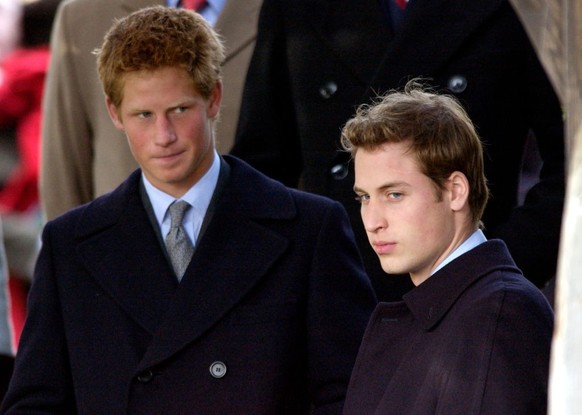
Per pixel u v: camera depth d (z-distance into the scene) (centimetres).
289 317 1378
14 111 2447
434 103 1198
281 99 1730
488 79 1612
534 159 1814
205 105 1393
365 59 1655
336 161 1664
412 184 1173
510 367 1105
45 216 2044
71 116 2005
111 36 1391
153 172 1388
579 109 898
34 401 1383
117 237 1413
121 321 1382
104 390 1367
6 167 2434
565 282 869
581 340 852
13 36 2519
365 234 1636
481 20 1614
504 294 1136
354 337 1379
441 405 1123
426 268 1198
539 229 1568
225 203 1417
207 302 1373
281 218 1410
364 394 1211
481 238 1209
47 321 1405
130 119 1381
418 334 1184
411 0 1634
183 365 1364
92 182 2027
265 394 1354
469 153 1184
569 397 849
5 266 1925
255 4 1950
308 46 1688
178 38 1366
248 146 1730
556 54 923
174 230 1408
